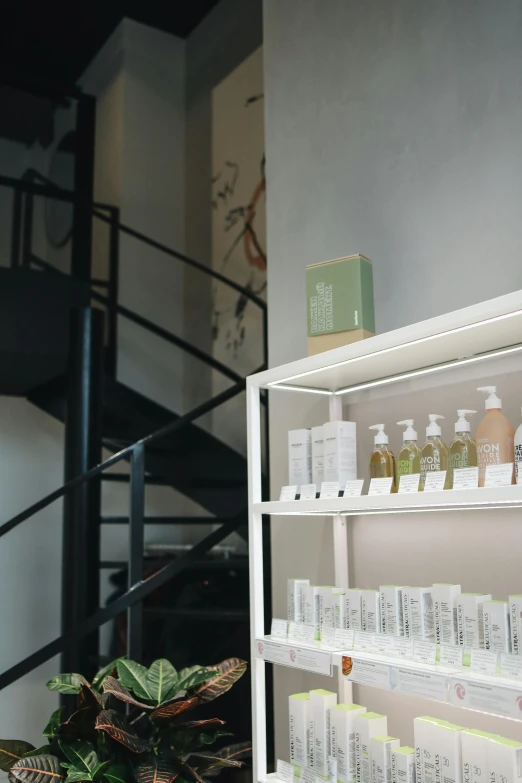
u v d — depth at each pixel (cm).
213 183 525
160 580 312
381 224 251
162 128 568
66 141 633
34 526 502
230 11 527
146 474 447
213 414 501
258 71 481
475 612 164
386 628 184
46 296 420
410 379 232
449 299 224
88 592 393
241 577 415
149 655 390
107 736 228
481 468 178
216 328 509
